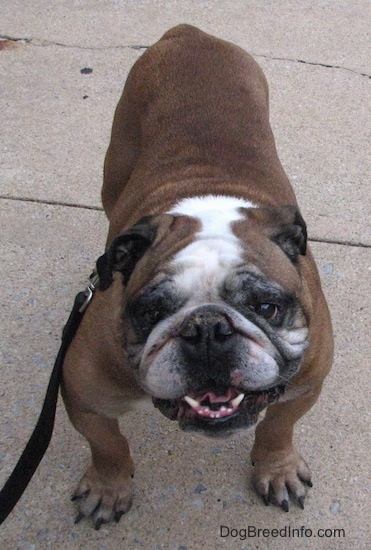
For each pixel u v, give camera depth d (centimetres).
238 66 169
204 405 126
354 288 185
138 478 159
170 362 122
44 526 153
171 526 153
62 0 265
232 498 157
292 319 129
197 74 167
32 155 212
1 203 201
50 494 156
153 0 265
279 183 156
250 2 265
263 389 126
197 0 265
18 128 219
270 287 126
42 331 178
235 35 250
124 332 131
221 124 160
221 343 121
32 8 261
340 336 177
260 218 135
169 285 125
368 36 251
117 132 175
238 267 126
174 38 174
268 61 240
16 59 241
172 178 153
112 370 137
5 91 230
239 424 129
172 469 160
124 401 142
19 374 171
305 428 165
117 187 178
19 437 163
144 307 127
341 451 162
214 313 122
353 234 195
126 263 134
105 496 154
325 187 205
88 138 216
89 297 142
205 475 159
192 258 127
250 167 155
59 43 246
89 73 236
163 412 133
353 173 208
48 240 193
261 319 126
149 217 135
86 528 153
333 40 249
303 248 136
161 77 168
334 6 263
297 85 233
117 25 254
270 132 165
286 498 155
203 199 144
